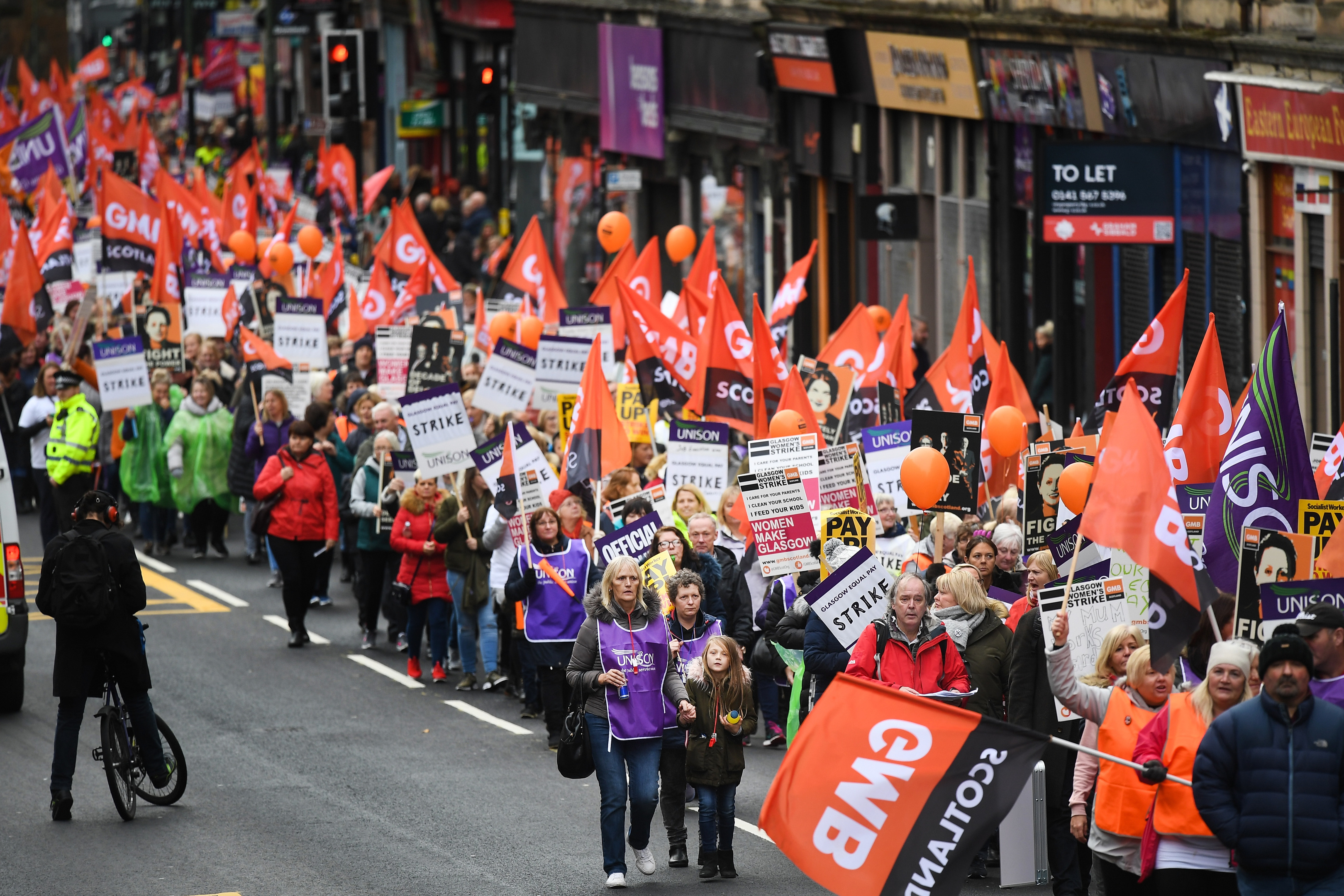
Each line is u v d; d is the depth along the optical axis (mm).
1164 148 86375
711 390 68688
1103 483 37188
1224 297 86312
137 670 47250
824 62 119500
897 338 66625
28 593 79750
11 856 43844
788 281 81312
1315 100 76125
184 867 42969
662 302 86500
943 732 34188
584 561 55562
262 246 114250
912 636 41688
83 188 179500
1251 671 35594
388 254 103375
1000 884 41781
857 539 49469
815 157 125688
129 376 85875
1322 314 79938
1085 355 100062
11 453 100250
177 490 86000
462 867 43281
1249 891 31266
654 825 48438
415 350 78938
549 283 92375
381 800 49438
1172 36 86250
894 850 34156
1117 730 35000
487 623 63281
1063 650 36125
